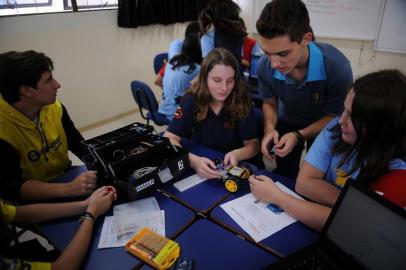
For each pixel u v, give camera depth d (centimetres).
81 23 322
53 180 135
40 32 293
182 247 96
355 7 355
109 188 117
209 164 133
